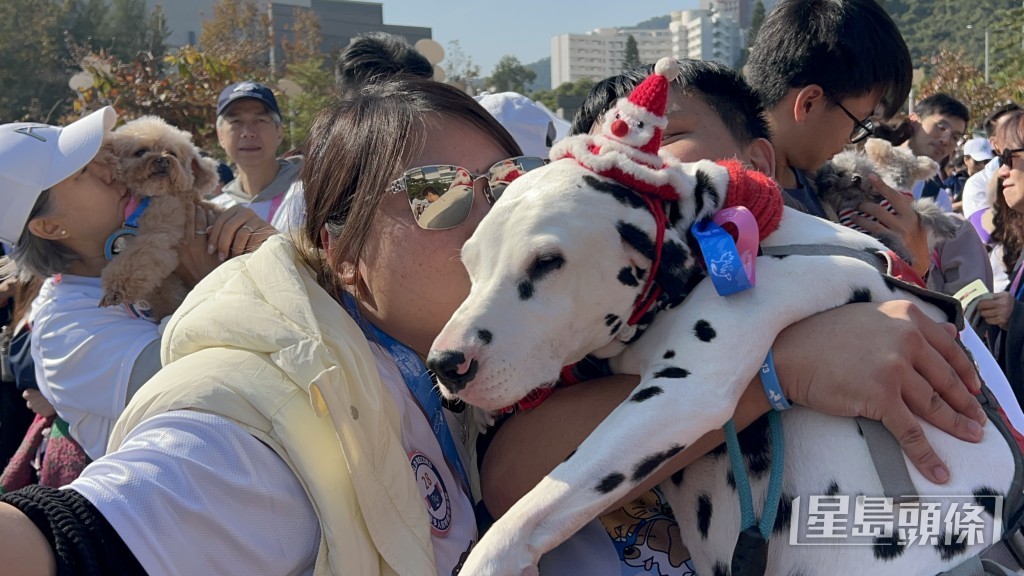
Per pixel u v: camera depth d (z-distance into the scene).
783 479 1.52
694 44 124.12
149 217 2.99
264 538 1.30
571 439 1.56
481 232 1.52
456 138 1.68
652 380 1.43
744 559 1.42
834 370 1.45
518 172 1.67
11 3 36.56
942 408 1.49
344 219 1.68
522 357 1.44
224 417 1.33
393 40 4.31
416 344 1.73
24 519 1.14
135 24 43.78
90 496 1.18
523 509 1.34
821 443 1.51
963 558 1.44
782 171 2.70
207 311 1.50
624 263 1.48
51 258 2.94
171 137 3.20
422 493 1.53
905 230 2.65
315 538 1.37
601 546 1.64
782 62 2.63
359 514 1.37
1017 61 23.77
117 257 2.93
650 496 1.78
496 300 1.45
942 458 1.47
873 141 3.53
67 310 2.85
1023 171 4.28
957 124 7.31
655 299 1.53
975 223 5.54
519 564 1.30
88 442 2.84
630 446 1.35
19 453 3.43
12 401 3.85
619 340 1.59
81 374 2.75
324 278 1.71
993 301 3.48
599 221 1.47
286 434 1.33
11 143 2.80
